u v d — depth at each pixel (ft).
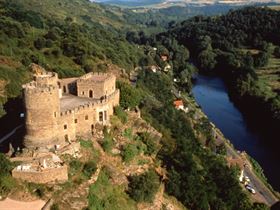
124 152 341.62
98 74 387.75
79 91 357.00
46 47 628.28
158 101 568.00
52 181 275.59
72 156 296.92
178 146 433.89
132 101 417.69
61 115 304.30
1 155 279.49
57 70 536.83
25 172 271.69
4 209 255.50
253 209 380.99
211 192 380.78
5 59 520.42
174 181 361.71
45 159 281.54
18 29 641.40
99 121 344.49
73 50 636.48
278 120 580.30
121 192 314.55
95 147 323.78
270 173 494.59
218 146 518.78
